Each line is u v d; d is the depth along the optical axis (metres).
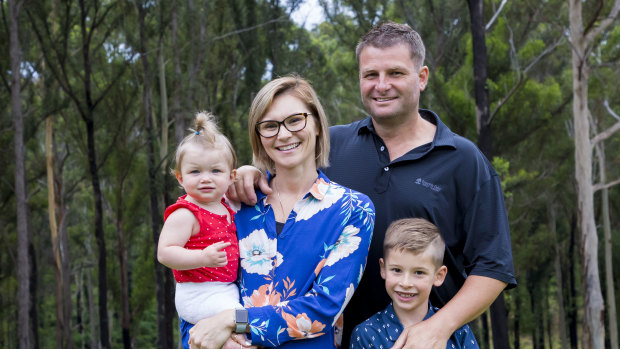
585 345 12.77
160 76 15.49
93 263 24.95
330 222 2.35
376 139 2.90
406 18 13.25
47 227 26.34
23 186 14.51
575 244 24.88
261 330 2.22
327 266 2.30
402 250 2.58
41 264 26.39
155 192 14.90
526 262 19.38
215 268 2.42
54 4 16.25
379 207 2.82
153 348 28.88
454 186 2.76
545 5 13.59
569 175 18.36
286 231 2.38
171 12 14.45
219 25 15.84
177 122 14.36
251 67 15.54
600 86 14.61
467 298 2.61
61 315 19.88
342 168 2.95
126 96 17.45
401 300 2.61
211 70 15.54
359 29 13.84
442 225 2.76
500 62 13.20
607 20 12.19
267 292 2.36
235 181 2.53
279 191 2.50
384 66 2.72
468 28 13.84
